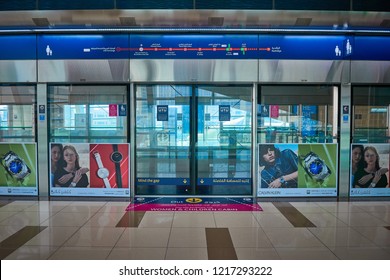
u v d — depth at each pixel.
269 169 6.24
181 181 6.36
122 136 6.29
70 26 5.84
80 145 6.22
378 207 5.64
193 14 5.48
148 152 6.38
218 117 6.36
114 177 6.23
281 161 6.24
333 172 6.25
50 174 6.27
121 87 6.27
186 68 6.13
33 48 6.17
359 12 5.46
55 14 5.51
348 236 4.24
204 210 5.42
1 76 6.20
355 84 6.25
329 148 6.25
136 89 6.29
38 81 6.18
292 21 5.60
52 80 6.18
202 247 3.87
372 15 5.49
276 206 5.68
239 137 6.37
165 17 5.55
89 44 6.13
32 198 6.20
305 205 5.77
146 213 5.25
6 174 6.28
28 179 6.29
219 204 5.80
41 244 3.96
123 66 6.13
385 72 6.20
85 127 6.31
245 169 6.37
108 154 6.21
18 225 4.66
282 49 6.12
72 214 5.19
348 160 6.27
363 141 6.32
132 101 6.23
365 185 6.26
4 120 6.32
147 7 5.49
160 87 6.30
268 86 6.27
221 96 6.32
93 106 6.30
